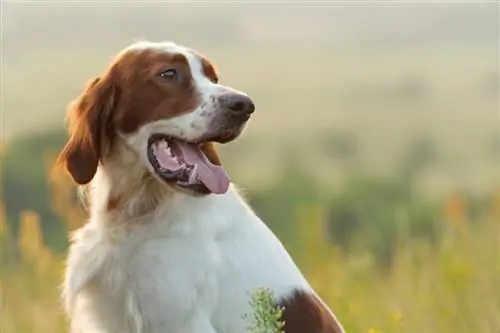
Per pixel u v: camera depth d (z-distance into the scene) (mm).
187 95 8312
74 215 11664
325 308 8648
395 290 12062
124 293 8336
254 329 7305
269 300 7230
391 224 22719
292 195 24000
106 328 8492
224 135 8250
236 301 8266
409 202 23172
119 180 8422
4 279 12703
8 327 12094
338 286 11586
